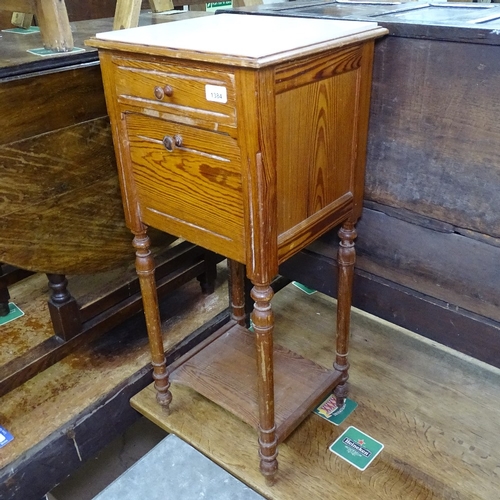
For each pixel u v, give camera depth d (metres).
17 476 1.32
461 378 1.56
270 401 1.17
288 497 1.24
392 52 1.16
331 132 1.07
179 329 1.80
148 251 1.28
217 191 1.00
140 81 1.03
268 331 1.07
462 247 1.24
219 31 1.07
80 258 1.50
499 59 1.02
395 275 1.40
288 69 0.89
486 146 1.11
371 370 1.60
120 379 1.59
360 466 1.30
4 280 1.82
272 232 0.98
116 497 1.20
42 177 1.34
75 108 1.36
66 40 1.36
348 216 1.22
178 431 1.43
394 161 1.26
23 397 1.53
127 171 1.17
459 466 1.29
